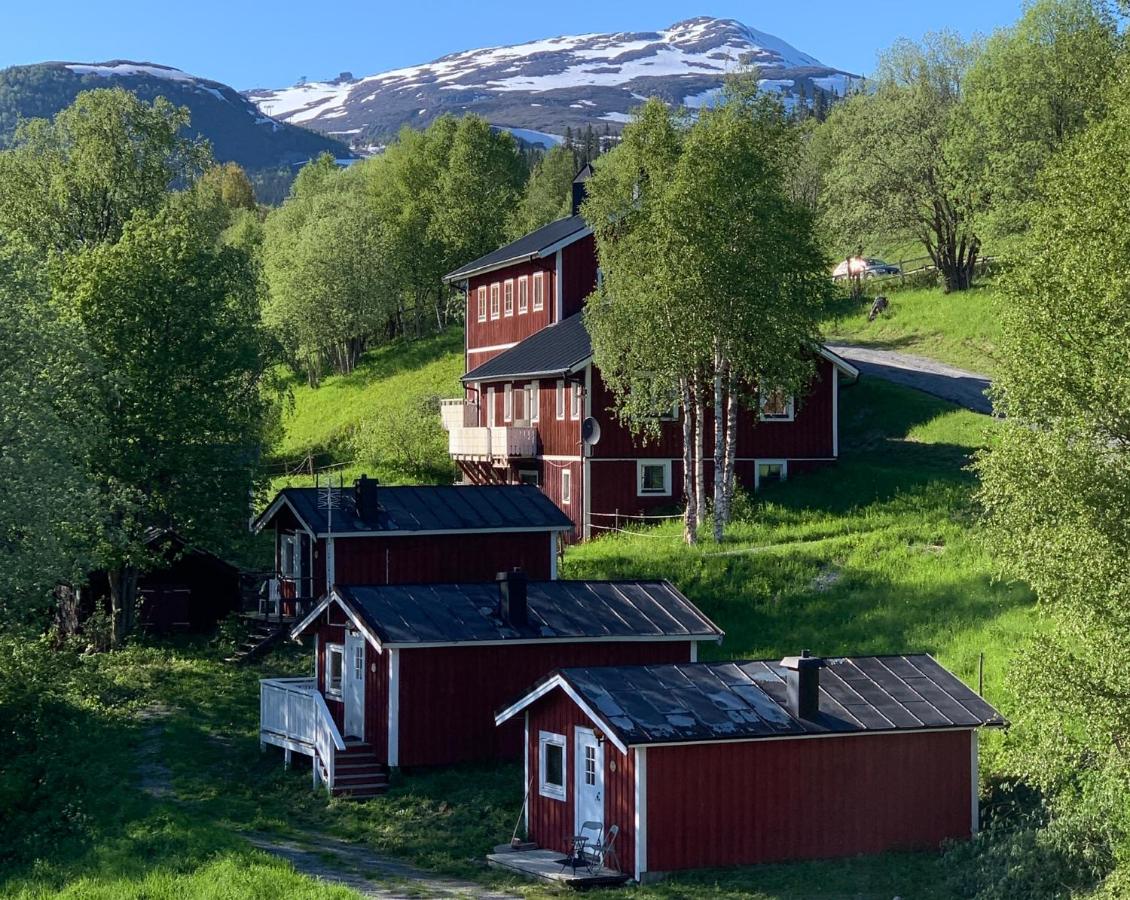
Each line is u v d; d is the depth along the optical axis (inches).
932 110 2952.8
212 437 1882.4
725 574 1701.5
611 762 1016.9
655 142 1956.2
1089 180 1191.6
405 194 4234.7
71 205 2556.6
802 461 2158.0
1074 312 1074.7
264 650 1768.0
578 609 1360.7
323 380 3698.3
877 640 1448.1
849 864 1008.2
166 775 1328.7
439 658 1296.8
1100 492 978.1
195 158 2738.7
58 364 1512.1
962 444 2127.2
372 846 1112.2
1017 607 1456.7
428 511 1718.8
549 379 2244.1
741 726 1008.9
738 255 1866.4
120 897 904.9
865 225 2999.5
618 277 1924.2
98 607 1888.5
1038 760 971.3
